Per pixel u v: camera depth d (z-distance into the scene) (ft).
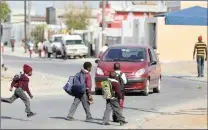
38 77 178.40
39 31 456.04
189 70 221.05
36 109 106.22
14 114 98.43
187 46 282.36
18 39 563.07
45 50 351.46
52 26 492.95
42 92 139.13
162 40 279.28
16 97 93.50
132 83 128.67
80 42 329.72
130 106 111.55
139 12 475.72
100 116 97.09
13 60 297.74
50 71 214.07
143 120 91.50
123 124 86.07
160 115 97.81
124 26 325.83
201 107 109.70
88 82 89.92
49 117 95.20
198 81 176.04
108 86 84.94
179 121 89.61
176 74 204.64
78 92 89.92
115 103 85.61
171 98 127.03
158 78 141.18
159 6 485.56
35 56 359.87
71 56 322.96
